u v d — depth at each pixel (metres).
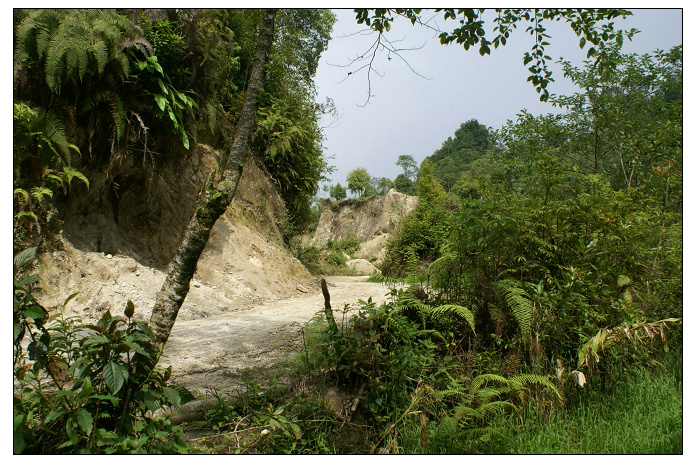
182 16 9.82
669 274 5.52
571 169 5.18
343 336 3.93
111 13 7.82
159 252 9.99
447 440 3.11
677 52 8.14
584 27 4.84
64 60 7.13
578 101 9.03
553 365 4.01
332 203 51.84
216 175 3.14
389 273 4.96
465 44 4.80
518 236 4.58
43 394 2.52
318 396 3.64
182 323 7.49
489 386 3.75
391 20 4.83
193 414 3.46
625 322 4.16
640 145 7.88
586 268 4.43
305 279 14.47
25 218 6.70
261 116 16.86
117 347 2.52
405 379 3.74
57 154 6.98
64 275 7.12
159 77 8.80
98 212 8.97
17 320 2.47
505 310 4.31
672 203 6.96
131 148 8.88
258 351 5.55
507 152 9.13
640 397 3.88
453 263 4.68
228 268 11.55
